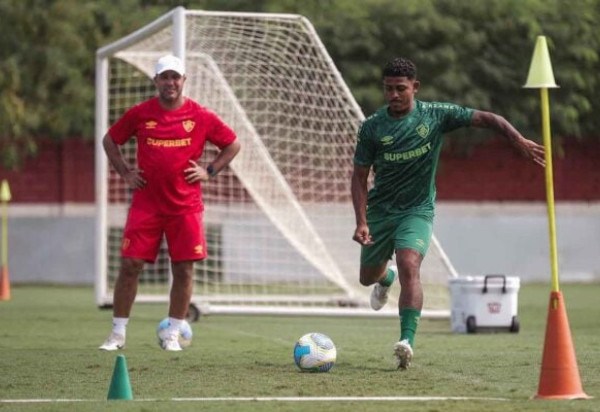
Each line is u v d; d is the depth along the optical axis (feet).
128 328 148.66
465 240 276.21
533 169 293.23
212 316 182.09
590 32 285.84
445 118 100.48
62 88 278.26
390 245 102.58
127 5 285.43
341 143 184.65
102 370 99.55
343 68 275.39
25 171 282.77
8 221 268.62
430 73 275.80
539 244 278.67
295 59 181.27
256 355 112.57
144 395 84.43
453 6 280.72
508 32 281.13
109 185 258.98
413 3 278.26
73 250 268.82
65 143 283.79
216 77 182.60
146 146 112.57
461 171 290.15
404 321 98.17
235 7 283.59
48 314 174.50
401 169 100.48
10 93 264.11
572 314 180.65
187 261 115.03
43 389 88.17
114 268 258.16
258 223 221.25
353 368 100.58
